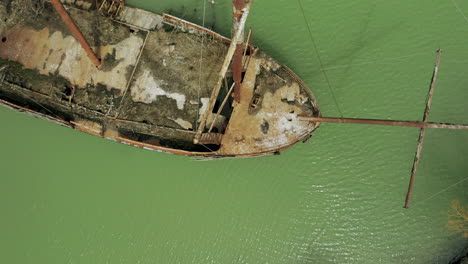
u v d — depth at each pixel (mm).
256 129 12938
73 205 14836
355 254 14320
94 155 14867
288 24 15602
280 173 14664
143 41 13969
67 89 13672
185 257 14555
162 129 13617
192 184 14750
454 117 14906
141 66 13719
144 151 14695
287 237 14516
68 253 14625
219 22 15352
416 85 15086
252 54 13297
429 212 14375
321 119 11680
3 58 13797
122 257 14609
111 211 14812
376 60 15305
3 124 14930
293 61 15156
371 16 15695
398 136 14781
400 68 15219
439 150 14781
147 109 13477
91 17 14164
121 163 14828
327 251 14391
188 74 13664
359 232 14414
